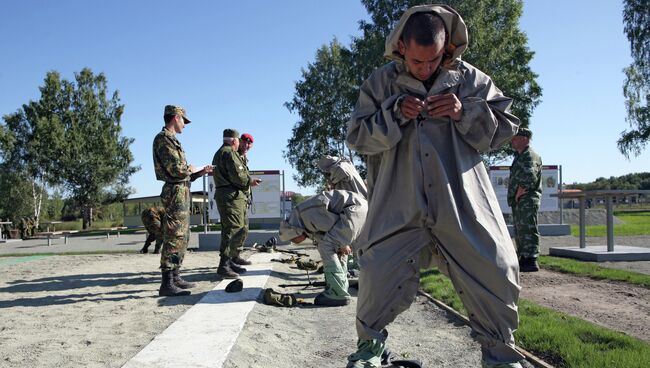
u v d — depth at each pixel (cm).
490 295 229
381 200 250
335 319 521
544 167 1662
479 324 238
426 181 238
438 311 534
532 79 3334
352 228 598
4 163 5191
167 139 617
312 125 4375
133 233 3080
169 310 529
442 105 230
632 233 1711
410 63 233
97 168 5241
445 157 243
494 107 241
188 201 643
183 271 876
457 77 244
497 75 3203
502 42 3228
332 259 593
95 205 5472
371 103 253
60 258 1214
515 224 824
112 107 5488
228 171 763
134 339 407
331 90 4312
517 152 831
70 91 5294
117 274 848
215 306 520
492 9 3256
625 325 450
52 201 7144
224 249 764
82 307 559
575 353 347
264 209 1449
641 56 3425
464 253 235
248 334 415
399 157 249
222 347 362
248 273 801
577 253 968
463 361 369
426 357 379
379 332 248
